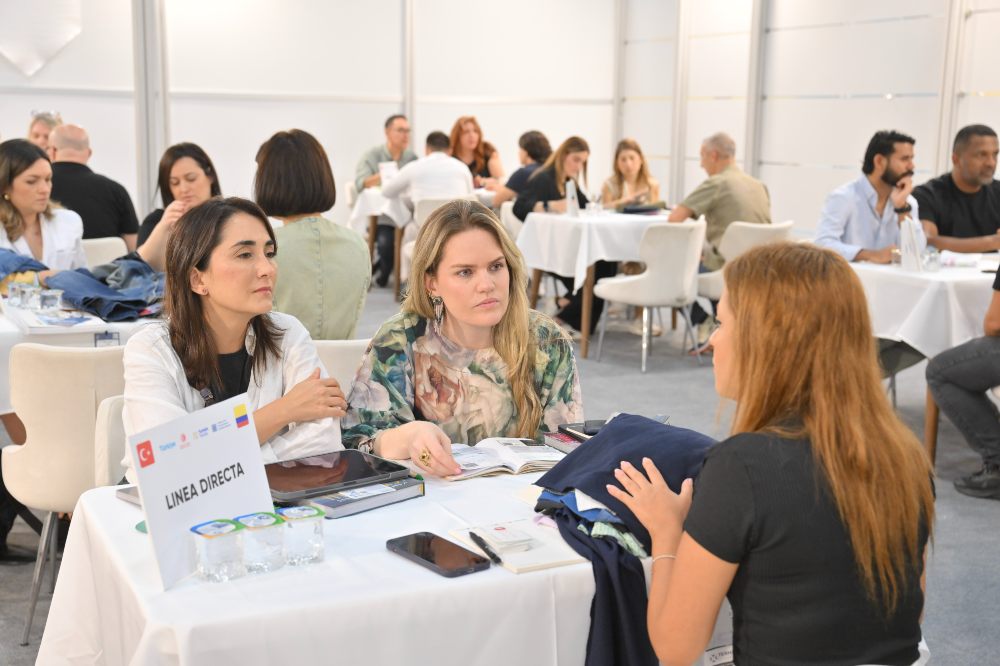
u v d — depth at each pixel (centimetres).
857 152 741
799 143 794
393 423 213
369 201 845
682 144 929
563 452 205
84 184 493
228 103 872
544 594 147
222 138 875
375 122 931
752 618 138
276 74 886
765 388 138
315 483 177
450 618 142
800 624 135
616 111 1012
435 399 217
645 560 154
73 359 254
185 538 145
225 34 862
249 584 142
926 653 152
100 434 223
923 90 684
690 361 621
